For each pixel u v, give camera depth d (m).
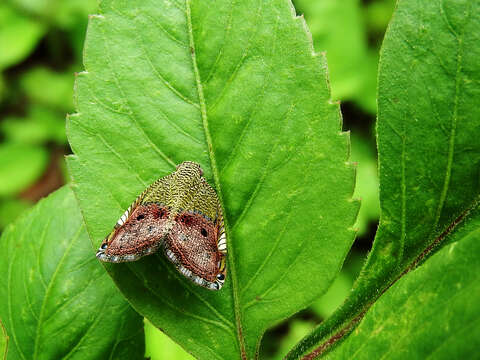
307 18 0.23
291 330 0.20
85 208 0.09
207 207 0.09
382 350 0.07
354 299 0.09
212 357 0.09
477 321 0.07
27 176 0.25
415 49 0.08
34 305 0.09
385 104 0.08
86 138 0.09
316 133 0.09
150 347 0.14
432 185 0.08
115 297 0.09
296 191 0.09
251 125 0.09
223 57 0.09
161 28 0.09
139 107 0.09
